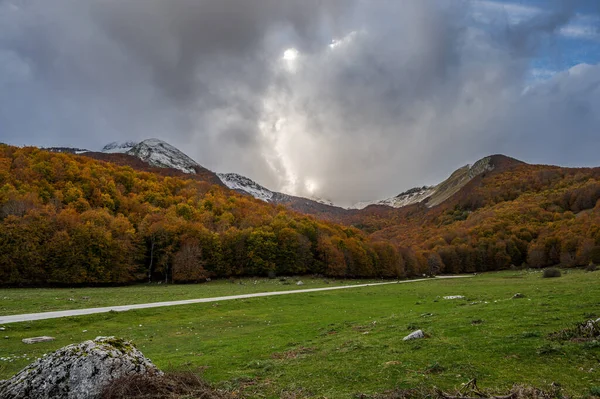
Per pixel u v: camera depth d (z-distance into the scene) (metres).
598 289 34.41
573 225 154.12
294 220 138.00
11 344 26.39
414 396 11.98
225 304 49.53
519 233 170.00
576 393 11.23
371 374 14.91
